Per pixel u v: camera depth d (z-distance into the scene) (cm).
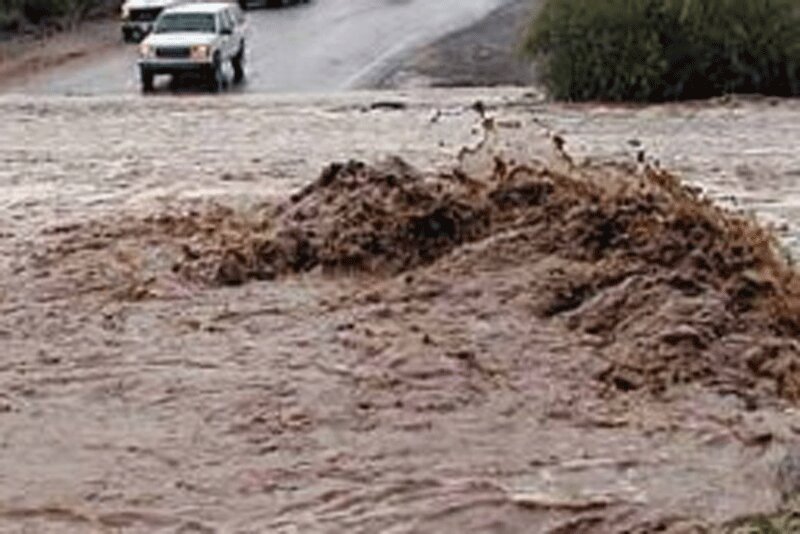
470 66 9094
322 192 3953
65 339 3256
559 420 2714
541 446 2597
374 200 3794
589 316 3200
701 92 7538
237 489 2459
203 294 3556
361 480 2477
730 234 3488
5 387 2958
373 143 5925
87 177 5303
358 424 2716
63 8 11175
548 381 2895
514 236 3588
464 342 3114
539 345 3083
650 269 3322
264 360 3072
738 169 5206
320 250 3694
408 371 2966
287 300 3469
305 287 3559
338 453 2589
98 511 2389
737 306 3173
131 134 6531
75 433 2716
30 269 3828
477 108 6009
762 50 7512
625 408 2762
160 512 2383
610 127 6400
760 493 2378
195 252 3838
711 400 2783
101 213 4547
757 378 2884
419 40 10194
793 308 3178
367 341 3148
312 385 2912
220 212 4381
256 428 2711
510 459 2541
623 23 7388
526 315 3253
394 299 3419
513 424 2700
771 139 5991
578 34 7425
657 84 7406
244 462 2564
